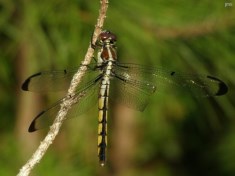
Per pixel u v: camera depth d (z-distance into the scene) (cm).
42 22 80
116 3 79
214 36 80
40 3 79
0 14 80
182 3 79
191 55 80
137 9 79
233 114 90
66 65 79
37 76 75
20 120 85
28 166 70
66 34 79
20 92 85
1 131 88
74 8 79
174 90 78
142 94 78
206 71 80
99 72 78
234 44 80
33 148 84
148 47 80
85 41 79
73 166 84
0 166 83
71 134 85
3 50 83
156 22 79
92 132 86
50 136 70
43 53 80
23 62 84
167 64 81
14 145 84
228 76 80
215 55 80
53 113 74
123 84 78
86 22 80
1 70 84
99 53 78
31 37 80
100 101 77
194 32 79
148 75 78
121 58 81
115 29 79
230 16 79
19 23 81
